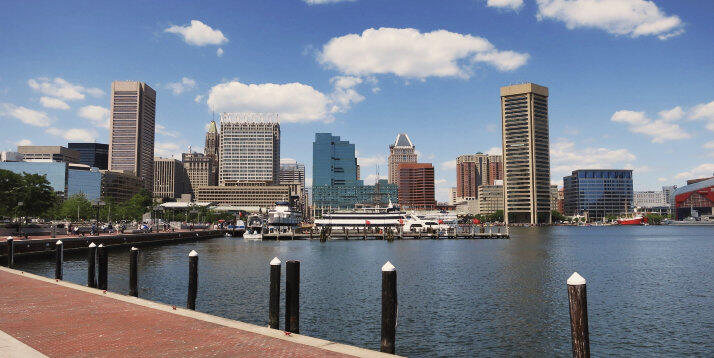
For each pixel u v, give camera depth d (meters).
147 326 19.14
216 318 20.70
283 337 17.33
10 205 108.44
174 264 71.81
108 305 23.77
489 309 40.88
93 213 181.12
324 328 34.38
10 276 35.62
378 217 167.12
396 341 31.81
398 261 79.88
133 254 33.66
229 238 164.00
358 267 70.62
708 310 41.41
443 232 159.88
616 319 38.22
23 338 17.16
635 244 134.50
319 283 54.50
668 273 66.50
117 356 14.91
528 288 51.56
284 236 145.62
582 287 14.16
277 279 21.20
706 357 29.02
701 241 151.62
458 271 66.31
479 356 28.88
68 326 19.11
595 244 133.00
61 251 38.81
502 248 112.81
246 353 15.22
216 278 56.88
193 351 15.47
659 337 33.12
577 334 13.99
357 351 15.45
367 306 41.53
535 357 28.73
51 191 117.62
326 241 138.00
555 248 114.81
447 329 34.56
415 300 44.78
